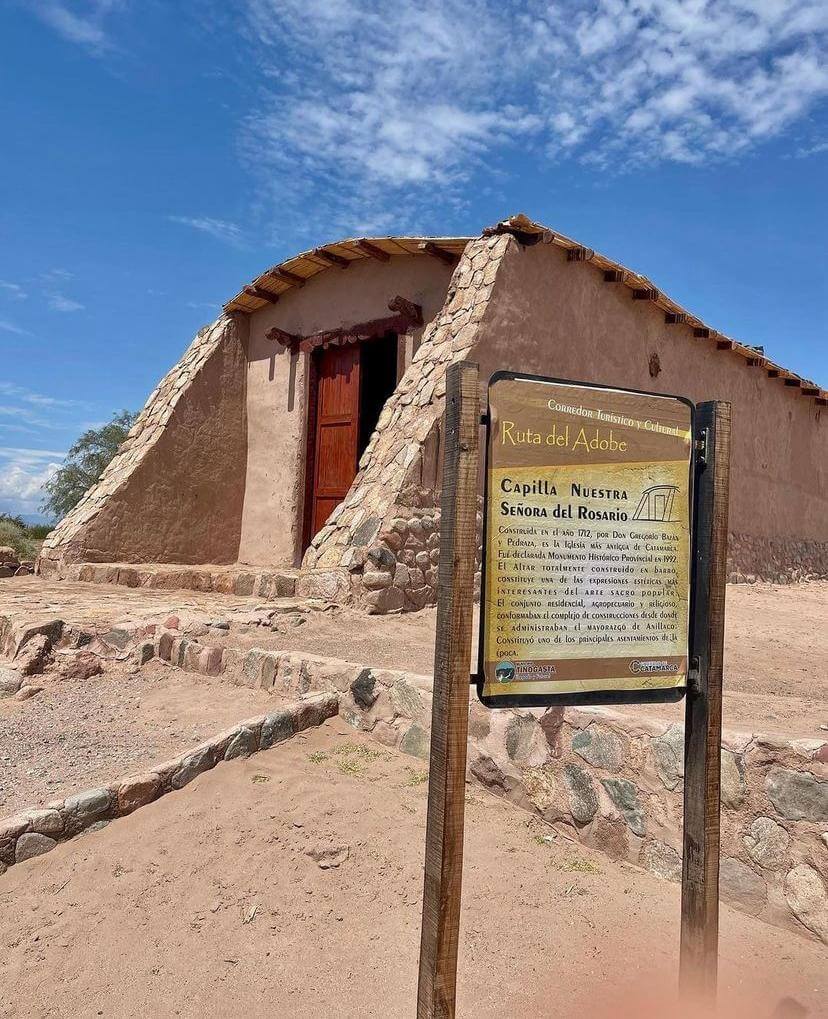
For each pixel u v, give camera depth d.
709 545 2.73
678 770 3.61
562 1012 2.80
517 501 2.45
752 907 3.36
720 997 2.85
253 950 3.15
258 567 11.68
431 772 2.31
